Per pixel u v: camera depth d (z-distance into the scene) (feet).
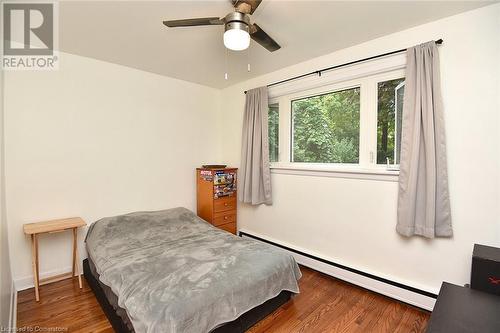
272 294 5.73
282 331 5.52
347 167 7.90
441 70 5.87
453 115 5.74
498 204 5.31
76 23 6.13
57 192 7.82
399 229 6.38
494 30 5.27
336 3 5.30
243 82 10.95
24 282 7.18
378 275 6.93
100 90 8.59
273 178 9.77
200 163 11.59
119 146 9.09
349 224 7.61
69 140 8.01
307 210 8.70
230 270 5.55
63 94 7.86
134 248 7.00
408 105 6.17
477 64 5.46
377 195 6.99
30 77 7.30
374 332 5.49
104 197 8.78
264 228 10.23
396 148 6.87
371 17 5.85
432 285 6.13
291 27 6.31
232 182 11.14
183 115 10.90
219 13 5.74
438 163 5.76
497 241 5.34
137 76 9.45
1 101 6.02
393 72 6.81
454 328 3.48
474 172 5.54
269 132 10.13
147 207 9.88
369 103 7.29
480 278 4.45
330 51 7.73
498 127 5.28
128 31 6.53
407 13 5.67
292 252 9.04
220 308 4.74
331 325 5.72
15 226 7.07
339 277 7.75
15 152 7.07
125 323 4.97
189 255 6.39
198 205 11.28
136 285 5.06
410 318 5.94
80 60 8.15
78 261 8.02
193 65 9.03
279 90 9.39
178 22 4.84
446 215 5.74
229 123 11.78
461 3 5.26
